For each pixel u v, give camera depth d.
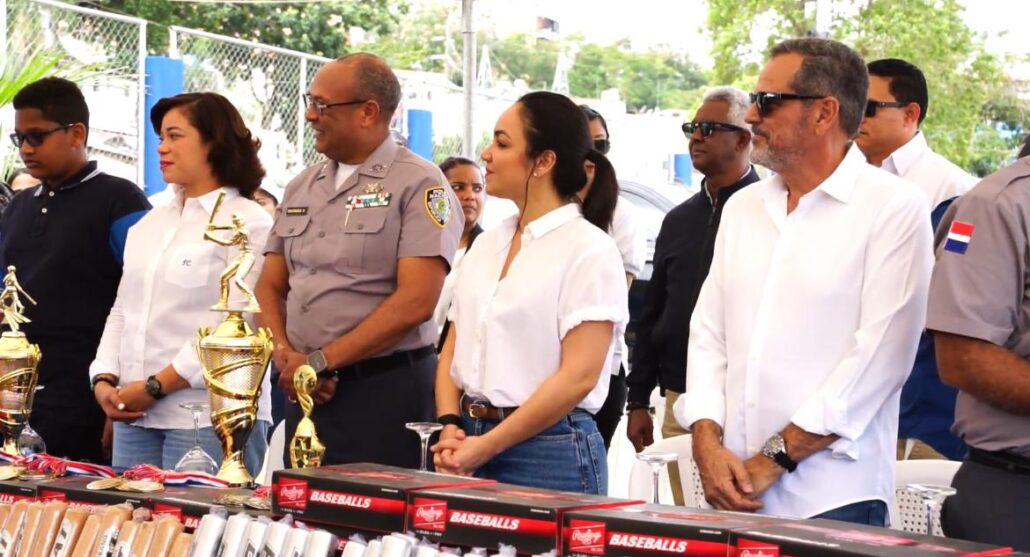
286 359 3.32
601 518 1.80
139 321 3.55
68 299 3.88
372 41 20.08
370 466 2.29
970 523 2.49
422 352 3.41
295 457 2.63
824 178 2.70
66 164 3.91
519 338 2.92
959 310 2.42
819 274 2.63
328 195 3.46
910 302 2.58
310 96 3.41
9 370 3.08
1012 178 2.44
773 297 2.67
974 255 2.43
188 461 2.64
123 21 7.80
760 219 2.77
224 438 2.67
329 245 3.38
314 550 1.94
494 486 2.07
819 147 2.68
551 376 2.90
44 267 3.88
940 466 2.78
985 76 13.06
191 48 8.47
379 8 15.95
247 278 3.53
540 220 2.95
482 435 2.82
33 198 3.99
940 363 2.49
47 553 2.30
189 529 2.23
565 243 2.92
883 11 12.94
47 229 3.91
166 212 3.65
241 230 2.72
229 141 3.58
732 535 1.70
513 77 26.98
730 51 14.77
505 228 3.05
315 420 3.34
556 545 1.83
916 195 2.64
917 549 1.61
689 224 4.02
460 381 3.01
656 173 11.26
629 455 6.16
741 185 3.89
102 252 3.90
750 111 2.74
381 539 1.92
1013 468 2.44
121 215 3.90
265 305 3.48
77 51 7.68
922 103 3.88
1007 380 2.38
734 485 2.58
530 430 2.80
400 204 3.35
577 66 27.34
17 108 3.89
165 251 3.56
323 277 3.38
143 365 3.53
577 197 3.04
